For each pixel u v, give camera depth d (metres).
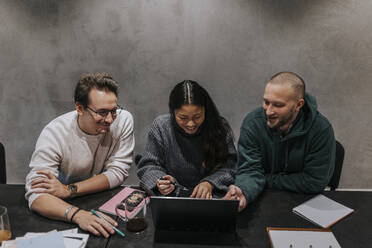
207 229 1.33
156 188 1.59
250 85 2.83
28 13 2.69
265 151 1.77
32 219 1.42
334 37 2.67
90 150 1.71
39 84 2.87
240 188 1.53
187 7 2.64
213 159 1.66
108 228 1.33
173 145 1.68
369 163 2.99
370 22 2.62
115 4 2.65
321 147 1.64
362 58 2.71
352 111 2.85
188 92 1.44
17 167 3.11
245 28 2.68
